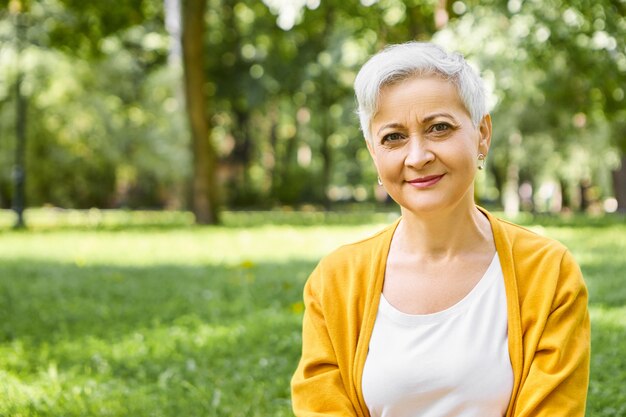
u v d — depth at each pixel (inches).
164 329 244.5
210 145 871.7
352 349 83.3
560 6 491.8
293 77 1070.4
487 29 490.9
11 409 158.6
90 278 370.9
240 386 180.4
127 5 808.9
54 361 201.9
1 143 1034.7
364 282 84.8
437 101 77.4
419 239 82.1
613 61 544.7
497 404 78.7
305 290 89.7
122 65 1072.8
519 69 511.5
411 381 79.4
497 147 959.0
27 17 792.3
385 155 79.7
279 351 210.5
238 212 1424.7
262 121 1678.2
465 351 78.4
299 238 604.4
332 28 1033.5
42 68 918.4
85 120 1083.3
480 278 80.7
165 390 177.2
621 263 372.2
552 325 78.9
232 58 1080.8
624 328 222.1
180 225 832.3
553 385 76.6
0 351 212.7
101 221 987.3
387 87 78.5
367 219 973.2
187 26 848.3
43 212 1300.4
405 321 80.4
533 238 83.0
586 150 987.9
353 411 83.8
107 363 202.5
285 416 156.1
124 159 1176.8
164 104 1267.2
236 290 324.5
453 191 78.5
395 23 722.2
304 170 1659.7
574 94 608.4
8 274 390.0
